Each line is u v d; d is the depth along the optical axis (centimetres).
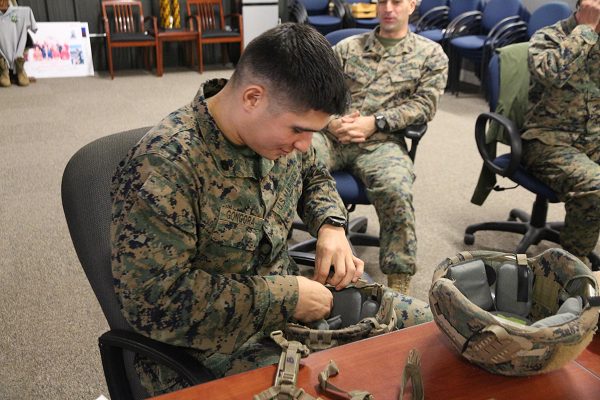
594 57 221
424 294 224
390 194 205
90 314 208
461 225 284
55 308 210
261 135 94
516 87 234
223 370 107
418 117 227
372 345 86
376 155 223
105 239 106
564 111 227
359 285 120
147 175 91
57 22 602
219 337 96
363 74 236
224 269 105
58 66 603
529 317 89
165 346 98
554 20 461
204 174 96
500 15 526
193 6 659
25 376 177
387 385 78
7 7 523
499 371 78
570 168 217
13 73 568
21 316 205
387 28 231
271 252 110
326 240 122
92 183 111
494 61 240
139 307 91
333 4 637
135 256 90
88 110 474
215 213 98
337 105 91
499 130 237
